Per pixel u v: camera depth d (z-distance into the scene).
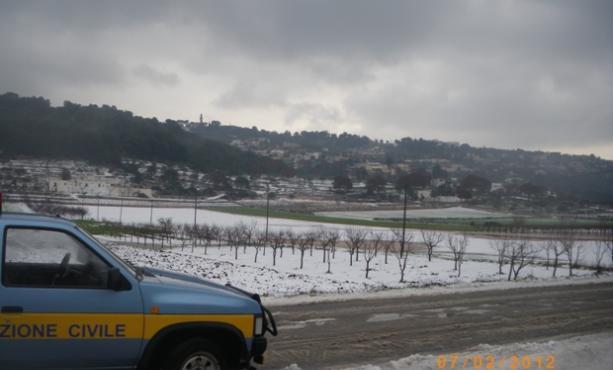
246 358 5.66
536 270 27.16
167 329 5.21
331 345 8.78
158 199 107.75
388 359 8.09
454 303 13.84
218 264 23.02
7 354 4.68
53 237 5.07
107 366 5.04
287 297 13.50
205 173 148.00
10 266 4.87
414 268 25.95
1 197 5.16
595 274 25.50
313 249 36.69
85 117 139.38
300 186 159.50
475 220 90.44
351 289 15.58
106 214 74.38
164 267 20.12
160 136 148.12
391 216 99.88
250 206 110.25
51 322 4.80
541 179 147.25
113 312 5.01
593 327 11.32
